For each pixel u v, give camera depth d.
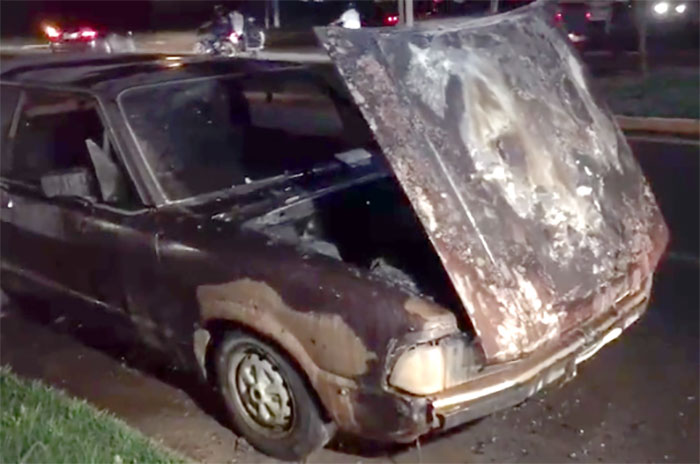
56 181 4.44
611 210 4.01
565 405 4.54
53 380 4.96
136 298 4.41
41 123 5.04
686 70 16.73
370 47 3.63
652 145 10.91
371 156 5.09
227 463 4.11
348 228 4.70
